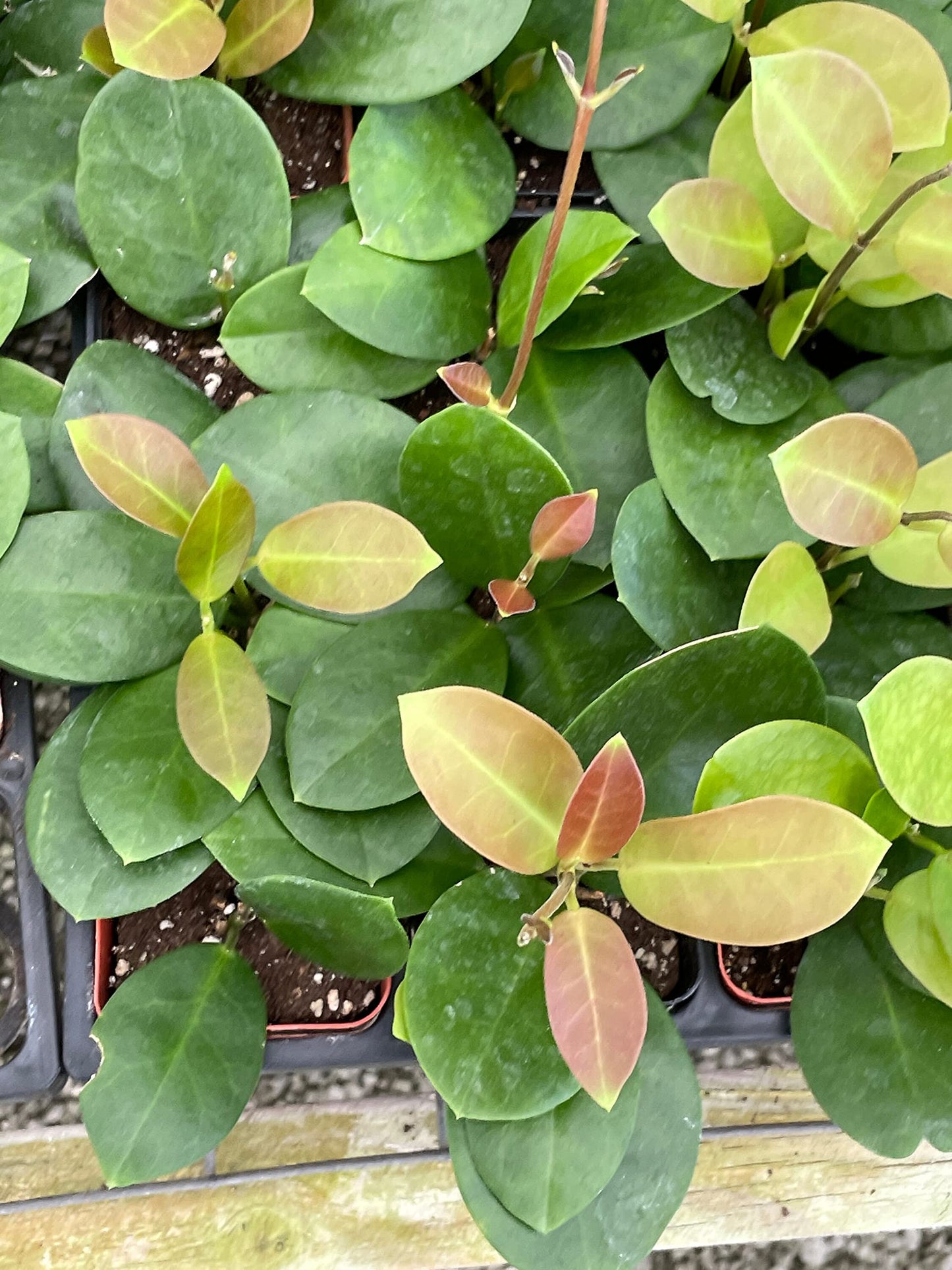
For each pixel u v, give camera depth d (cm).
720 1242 51
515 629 44
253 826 42
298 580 40
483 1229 39
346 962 42
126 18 40
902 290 42
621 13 44
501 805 35
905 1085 41
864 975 42
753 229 42
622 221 46
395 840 41
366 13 43
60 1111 52
